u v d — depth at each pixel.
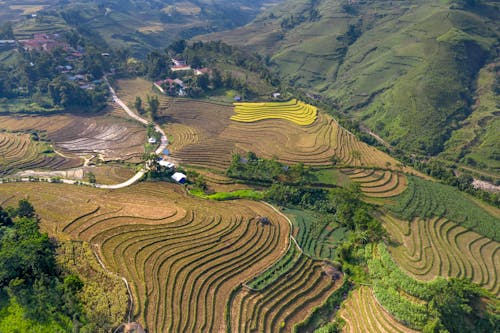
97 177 89.19
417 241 66.69
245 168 88.50
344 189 79.94
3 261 46.75
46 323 43.81
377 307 52.28
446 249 64.88
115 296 48.91
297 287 55.91
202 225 67.69
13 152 100.12
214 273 56.59
